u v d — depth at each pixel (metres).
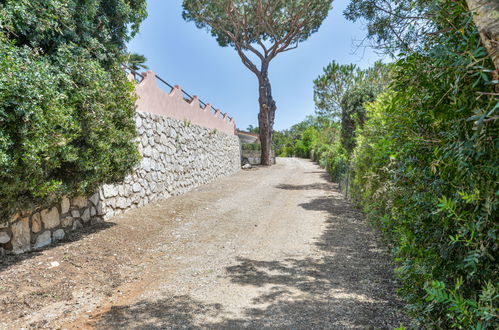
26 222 4.50
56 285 3.56
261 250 5.06
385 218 3.19
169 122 10.44
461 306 1.28
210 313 3.02
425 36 1.62
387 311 2.95
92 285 3.69
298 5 18.70
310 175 18.17
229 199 9.98
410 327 2.63
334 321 2.81
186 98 14.32
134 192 7.82
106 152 5.26
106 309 3.13
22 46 4.42
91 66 4.93
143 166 8.38
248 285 3.68
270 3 18.64
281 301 3.25
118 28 6.57
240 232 6.19
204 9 19.06
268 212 8.07
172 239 5.73
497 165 1.15
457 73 1.26
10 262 4.00
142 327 2.77
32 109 3.51
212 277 3.95
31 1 4.05
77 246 4.79
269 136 24.34
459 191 1.40
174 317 2.95
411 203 2.04
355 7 2.47
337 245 5.25
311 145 35.47
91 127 4.82
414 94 1.72
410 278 2.05
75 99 4.57
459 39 1.34
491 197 1.21
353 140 9.59
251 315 2.97
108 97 5.34
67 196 5.14
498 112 1.11
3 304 3.06
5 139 3.25
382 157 3.81
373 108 5.57
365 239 5.54
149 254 4.93
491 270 1.32
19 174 3.58
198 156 13.34
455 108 1.34
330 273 4.02
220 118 17.66
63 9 4.45
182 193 11.02
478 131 1.15
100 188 6.40
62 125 4.06
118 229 5.88
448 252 1.54
